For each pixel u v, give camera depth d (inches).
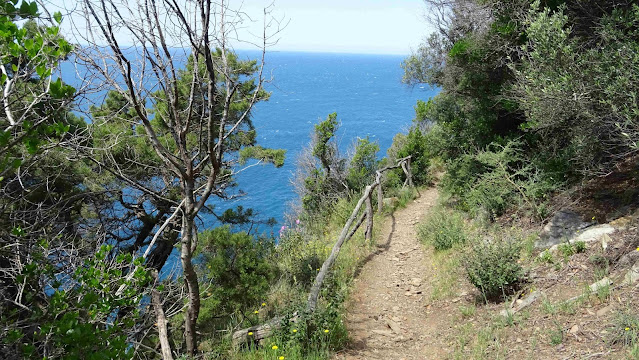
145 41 168.9
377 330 245.9
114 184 338.3
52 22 112.6
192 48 175.5
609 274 202.8
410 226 456.1
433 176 675.4
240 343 242.7
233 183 428.1
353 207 553.0
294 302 255.0
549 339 180.1
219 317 311.9
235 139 403.5
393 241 413.7
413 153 651.5
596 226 247.9
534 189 307.1
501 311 221.6
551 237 265.0
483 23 386.0
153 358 263.3
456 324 230.1
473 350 197.0
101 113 228.2
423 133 805.9
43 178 260.7
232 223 437.7
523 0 326.0
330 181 734.5
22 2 103.7
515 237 273.3
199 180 363.3
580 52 259.0
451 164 453.4
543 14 241.1
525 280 236.5
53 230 243.1
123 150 316.8
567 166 314.2
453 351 203.6
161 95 272.8
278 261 397.4
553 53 227.1
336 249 332.8
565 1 302.0
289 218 742.5
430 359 203.8
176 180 357.1
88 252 246.2
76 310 132.9
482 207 359.3
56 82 112.7
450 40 525.7
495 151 394.9
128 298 145.2
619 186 274.7
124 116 343.3
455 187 449.1
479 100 420.8
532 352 175.9
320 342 223.0
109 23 149.3
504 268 236.2
